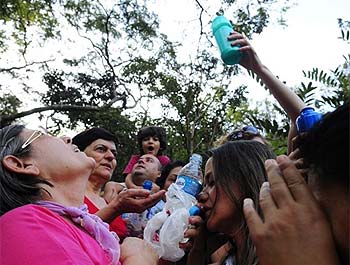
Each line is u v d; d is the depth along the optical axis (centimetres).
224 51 242
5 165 181
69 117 1593
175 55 1608
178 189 226
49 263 144
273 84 233
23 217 156
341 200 81
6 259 145
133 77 1633
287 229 87
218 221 175
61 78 1742
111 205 225
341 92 266
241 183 172
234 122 1178
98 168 313
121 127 1467
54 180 187
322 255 83
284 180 92
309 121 151
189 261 198
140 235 295
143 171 359
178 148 1406
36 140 192
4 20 1438
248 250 163
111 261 179
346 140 80
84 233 175
